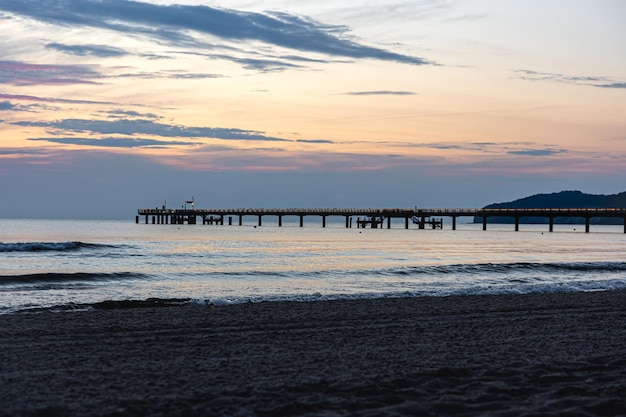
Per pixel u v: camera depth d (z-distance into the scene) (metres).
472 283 30.55
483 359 11.10
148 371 10.18
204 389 8.91
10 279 28.94
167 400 8.26
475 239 94.62
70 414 7.69
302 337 13.83
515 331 14.77
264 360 11.14
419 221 127.25
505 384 9.14
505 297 22.72
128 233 108.19
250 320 16.48
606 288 27.50
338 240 85.62
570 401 8.21
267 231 124.31
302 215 137.88
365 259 50.25
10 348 12.33
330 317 17.19
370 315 17.64
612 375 9.76
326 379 9.48
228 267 40.62
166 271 36.62
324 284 30.30
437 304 20.39
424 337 13.88
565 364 10.56
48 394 8.62
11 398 8.39
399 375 9.73
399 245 73.69
